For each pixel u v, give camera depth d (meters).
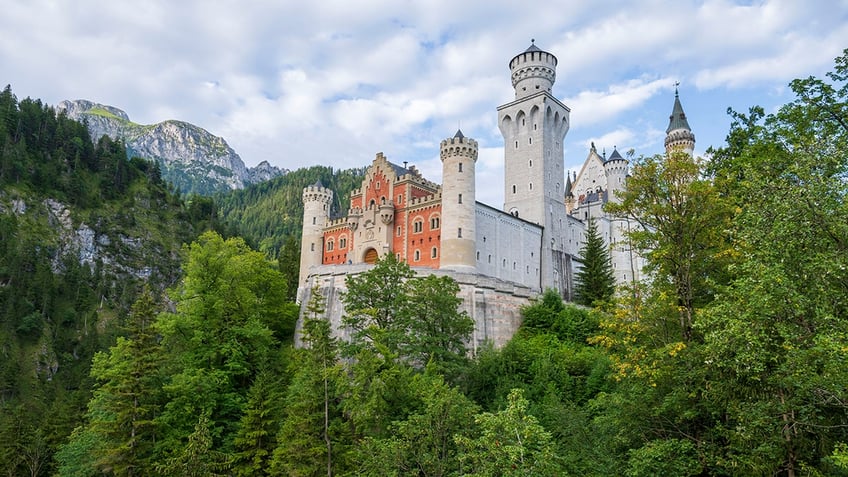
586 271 86.06
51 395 117.88
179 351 55.81
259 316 65.31
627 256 111.50
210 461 39.09
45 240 172.62
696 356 29.62
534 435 27.14
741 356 22.91
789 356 22.14
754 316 23.14
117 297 169.88
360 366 40.19
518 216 107.44
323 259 105.38
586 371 54.41
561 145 112.25
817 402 23.55
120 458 43.84
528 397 49.19
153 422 45.22
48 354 130.75
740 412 26.09
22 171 185.38
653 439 33.06
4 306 135.25
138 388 46.12
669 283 35.41
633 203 37.69
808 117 32.50
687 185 35.88
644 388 32.50
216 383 50.88
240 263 63.50
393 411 39.59
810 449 25.89
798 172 23.83
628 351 33.84
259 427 44.59
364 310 53.59
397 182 95.31
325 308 70.81
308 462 38.16
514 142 110.62
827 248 22.92
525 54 111.38
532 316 68.38
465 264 82.62
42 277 152.00
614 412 35.19
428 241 88.12
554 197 107.94
